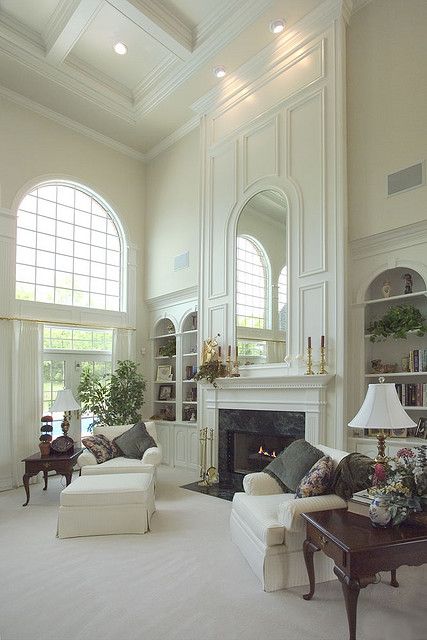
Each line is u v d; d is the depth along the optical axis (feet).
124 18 17.13
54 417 21.15
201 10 17.06
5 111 20.38
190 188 23.09
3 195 19.90
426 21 13.97
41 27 17.83
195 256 22.31
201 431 19.62
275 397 16.58
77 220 23.47
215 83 20.24
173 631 7.52
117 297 24.99
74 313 22.25
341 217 15.12
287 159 17.25
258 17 16.52
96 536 12.09
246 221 18.85
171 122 23.15
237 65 19.04
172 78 20.08
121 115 22.53
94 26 17.63
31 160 21.17
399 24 14.66
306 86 16.70
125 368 22.35
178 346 23.24
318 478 9.67
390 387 8.88
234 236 19.35
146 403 25.00
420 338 14.24
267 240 17.75
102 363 23.56
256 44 17.84
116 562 10.34
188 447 21.74
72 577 9.55
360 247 15.06
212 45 18.02
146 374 25.35
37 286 21.36
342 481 9.69
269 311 17.26
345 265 14.97
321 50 16.34
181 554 10.80
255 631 7.52
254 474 11.72
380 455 9.12
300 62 17.16
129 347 24.30
